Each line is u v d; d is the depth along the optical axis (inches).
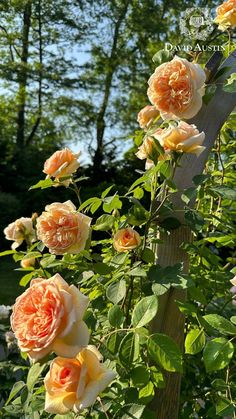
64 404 21.0
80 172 315.3
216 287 39.5
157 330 29.2
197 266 38.2
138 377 25.4
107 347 25.2
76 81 363.6
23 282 35.1
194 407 37.4
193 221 28.2
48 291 20.6
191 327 36.5
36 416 29.7
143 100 376.8
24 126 386.9
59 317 19.8
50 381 21.6
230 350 24.3
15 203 257.9
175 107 28.4
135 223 29.1
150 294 28.5
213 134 31.6
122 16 366.6
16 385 32.2
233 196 28.0
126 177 315.6
